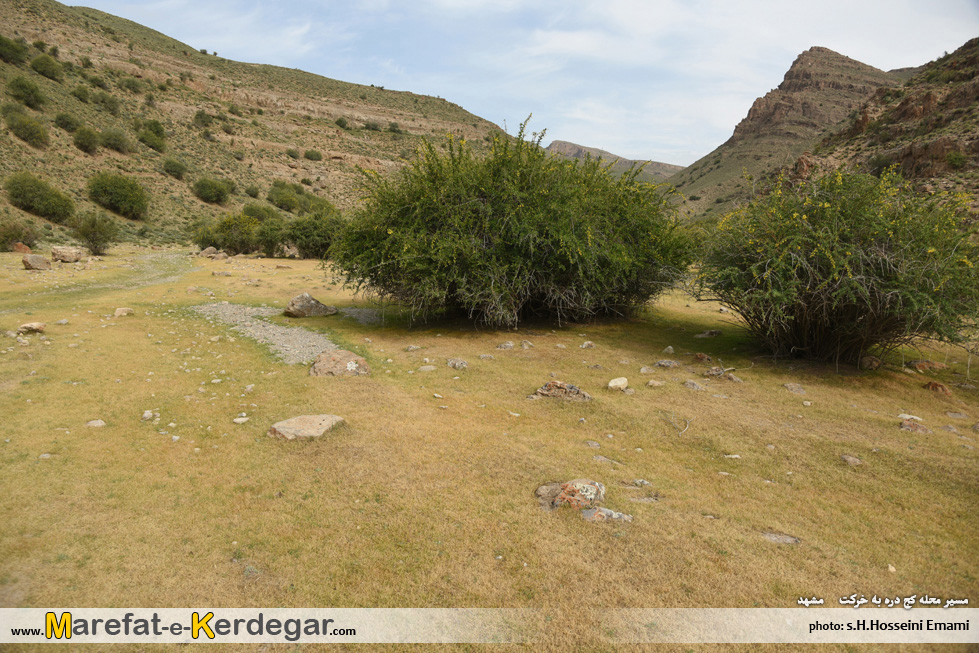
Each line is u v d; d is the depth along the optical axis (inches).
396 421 265.1
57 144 2289.6
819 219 359.6
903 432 262.2
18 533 158.4
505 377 354.9
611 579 142.7
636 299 591.5
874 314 343.3
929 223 342.3
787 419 281.9
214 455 219.8
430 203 492.4
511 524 170.2
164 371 346.9
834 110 5634.8
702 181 4749.0
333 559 151.4
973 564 153.1
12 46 2682.1
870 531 171.3
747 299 382.3
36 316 496.7
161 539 159.2
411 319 563.8
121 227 1919.3
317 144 4047.7
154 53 4352.9
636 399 309.3
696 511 182.1
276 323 553.0
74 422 249.0
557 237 468.4
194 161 2972.4
